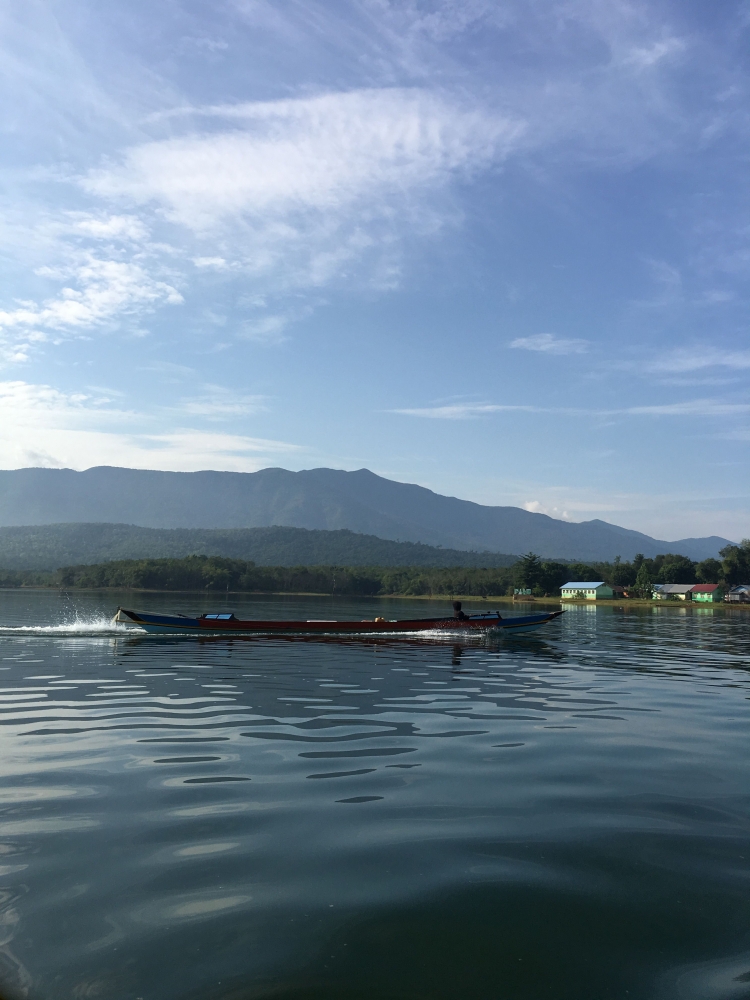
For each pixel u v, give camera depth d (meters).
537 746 10.87
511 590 141.25
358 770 9.31
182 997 4.62
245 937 5.28
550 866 6.53
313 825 7.36
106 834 7.08
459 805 8.06
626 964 5.04
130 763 9.50
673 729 12.45
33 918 5.52
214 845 6.84
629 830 7.43
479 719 12.81
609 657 24.64
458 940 5.29
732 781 9.23
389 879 6.20
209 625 29.03
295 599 106.81
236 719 12.39
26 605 60.69
